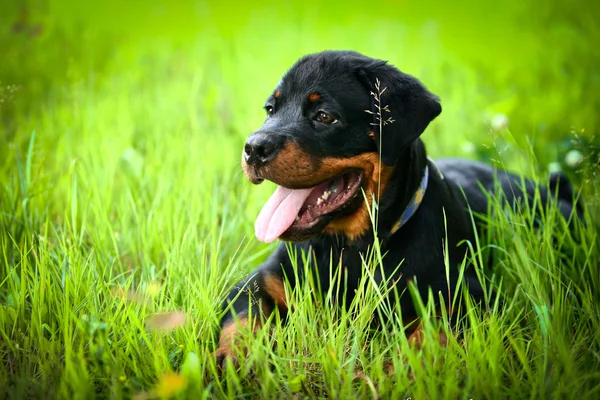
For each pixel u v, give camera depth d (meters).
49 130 5.11
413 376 2.52
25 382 2.53
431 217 3.23
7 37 7.09
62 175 4.17
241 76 7.18
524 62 8.02
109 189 3.94
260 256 3.83
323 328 2.89
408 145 3.11
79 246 3.36
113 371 2.50
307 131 3.08
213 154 4.83
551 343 2.66
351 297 3.21
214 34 9.45
